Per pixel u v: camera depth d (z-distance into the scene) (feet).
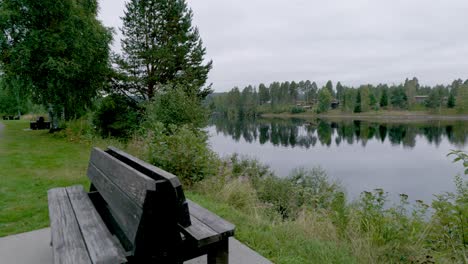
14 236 8.61
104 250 4.51
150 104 33.47
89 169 8.64
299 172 33.24
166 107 31.45
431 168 61.77
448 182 49.26
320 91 278.26
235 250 7.71
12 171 18.49
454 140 104.78
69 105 44.24
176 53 43.70
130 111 38.65
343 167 62.08
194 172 14.92
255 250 7.75
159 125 17.87
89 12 45.29
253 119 247.09
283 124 193.06
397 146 95.55
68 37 39.65
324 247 7.89
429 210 10.60
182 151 14.84
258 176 29.12
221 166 18.81
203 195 13.58
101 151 8.11
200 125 32.55
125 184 5.02
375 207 10.80
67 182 15.88
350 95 263.49
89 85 45.32
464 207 7.82
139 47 43.39
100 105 37.22
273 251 7.67
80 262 4.15
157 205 4.13
